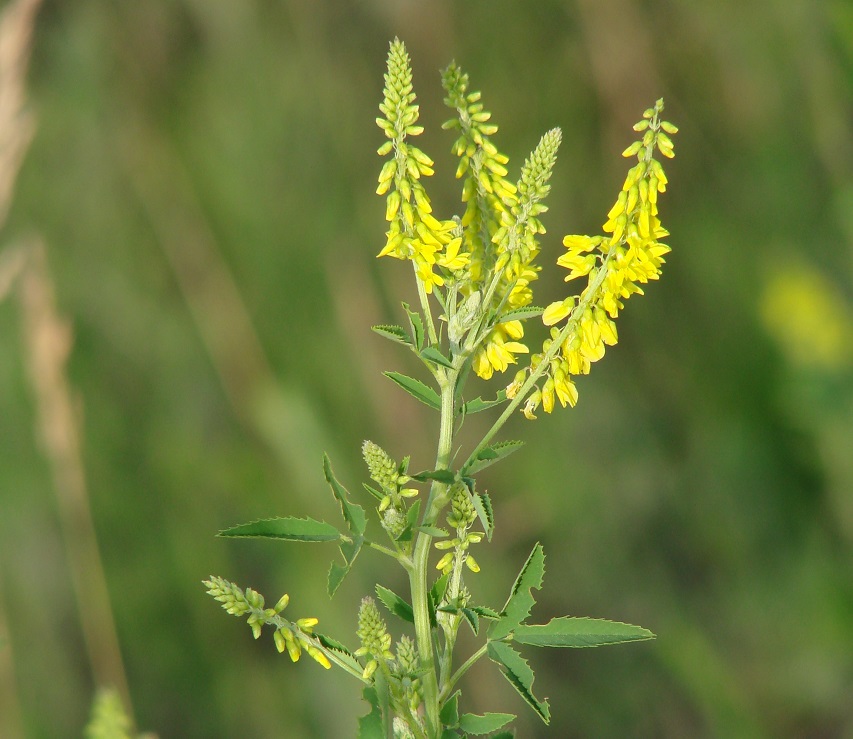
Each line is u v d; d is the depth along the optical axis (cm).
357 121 134
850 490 119
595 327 62
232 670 113
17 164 93
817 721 117
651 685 120
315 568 111
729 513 128
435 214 134
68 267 128
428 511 63
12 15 92
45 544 116
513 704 114
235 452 122
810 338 125
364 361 123
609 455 130
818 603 120
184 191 132
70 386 121
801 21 131
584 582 124
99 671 103
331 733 108
